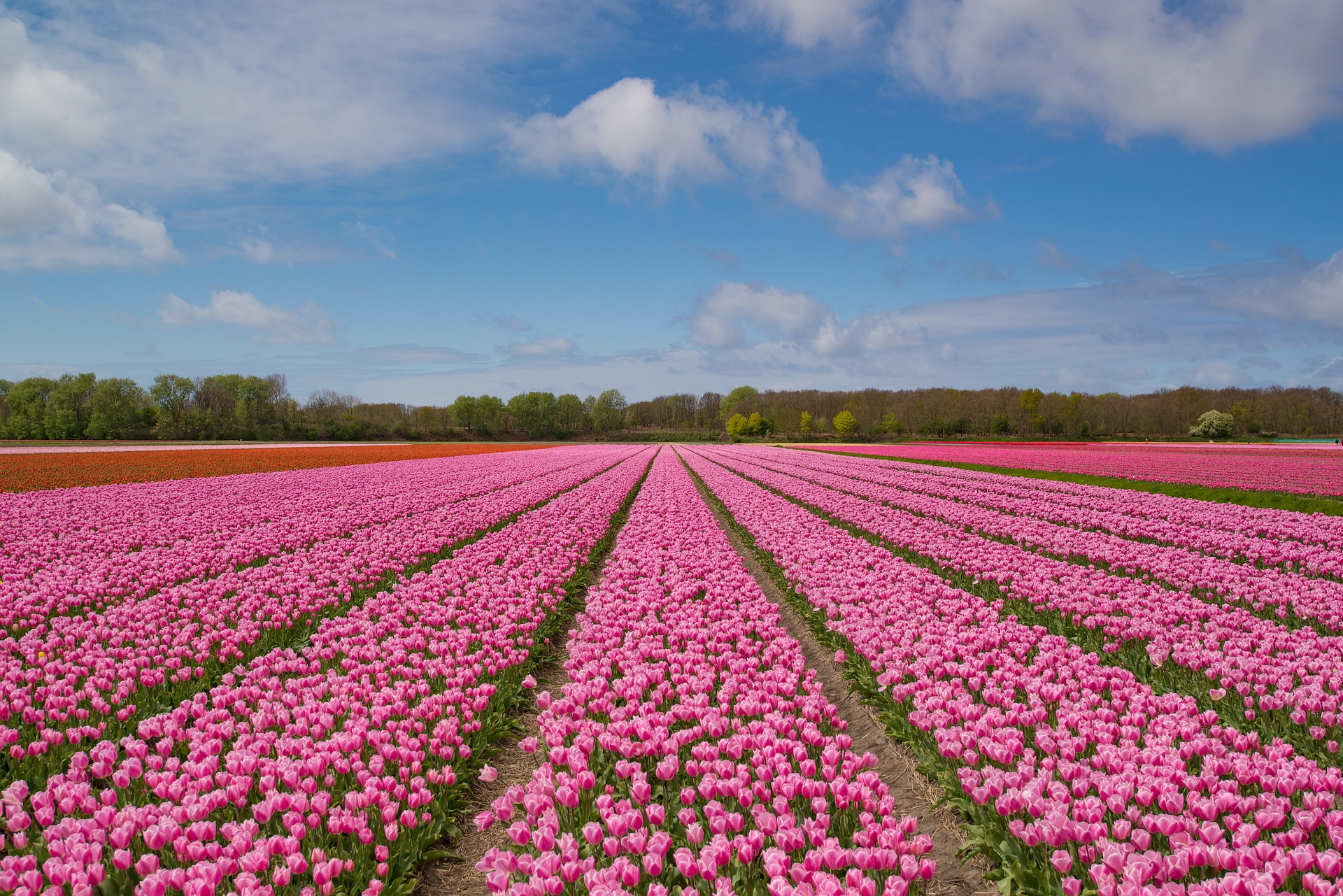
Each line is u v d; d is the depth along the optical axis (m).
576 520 18.62
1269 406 109.31
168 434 107.56
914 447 82.12
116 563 12.59
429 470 40.88
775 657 7.95
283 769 4.80
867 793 4.58
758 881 4.07
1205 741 5.21
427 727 6.11
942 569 13.02
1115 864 3.69
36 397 106.75
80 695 6.20
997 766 5.25
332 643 8.12
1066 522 19.73
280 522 18.08
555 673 8.70
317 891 3.98
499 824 5.42
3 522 17.70
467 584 11.30
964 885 4.55
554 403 165.75
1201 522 19.00
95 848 3.92
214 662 7.61
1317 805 4.32
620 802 4.63
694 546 14.91
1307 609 9.33
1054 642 7.97
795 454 67.00
